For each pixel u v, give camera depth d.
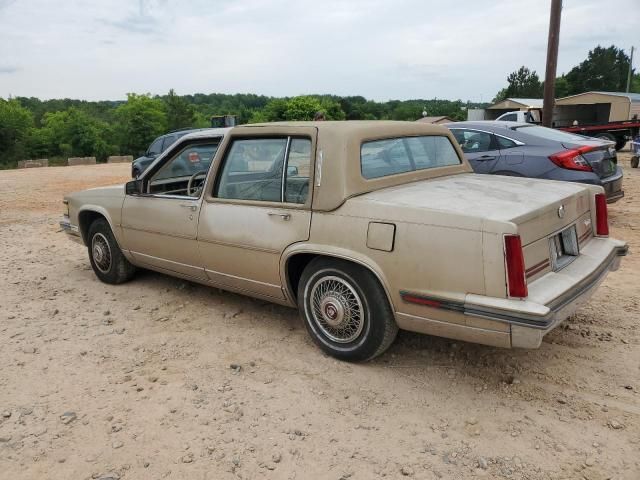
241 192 4.44
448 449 3.03
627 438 3.07
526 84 87.25
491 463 2.91
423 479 2.80
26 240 8.64
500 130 8.23
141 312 5.21
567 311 3.31
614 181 7.79
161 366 4.09
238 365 4.04
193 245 4.80
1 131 74.19
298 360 4.11
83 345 4.50
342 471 2.88
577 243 3.88
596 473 2.81
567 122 40.16
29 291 5.95
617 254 4.19
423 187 4.04
